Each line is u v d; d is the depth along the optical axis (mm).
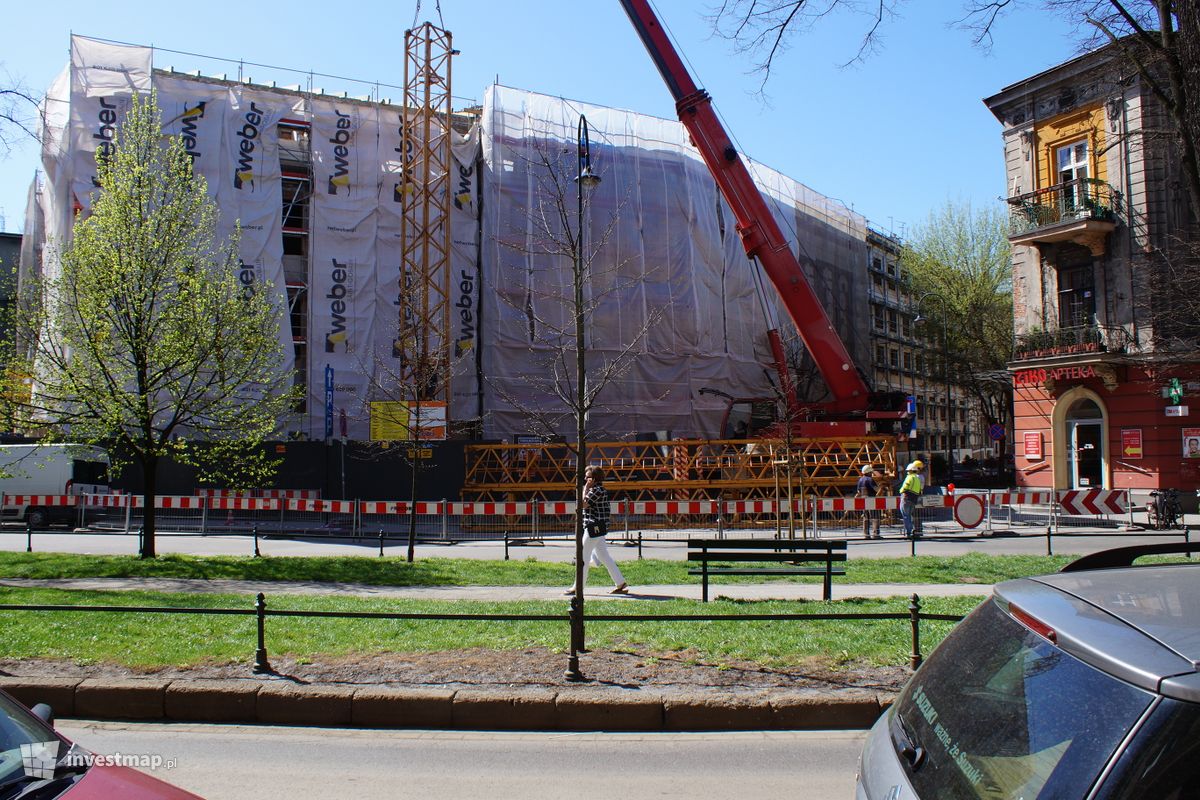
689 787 5020
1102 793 1629
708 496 23906
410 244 32406
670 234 33781
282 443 23391
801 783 5078
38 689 6398
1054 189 25078
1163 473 23188
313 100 31703
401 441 22188
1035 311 26609
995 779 1889
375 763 5430
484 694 6312
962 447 75062
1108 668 1831
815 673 6902
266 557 15023
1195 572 2451
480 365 30969
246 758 5500
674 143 34906
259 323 15633
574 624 6820
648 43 25406
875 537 19688
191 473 23281
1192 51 9398
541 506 20516
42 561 13938
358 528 20781
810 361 39062
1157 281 20984
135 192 14812
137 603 9719
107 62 29062
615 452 29891
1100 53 11438
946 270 39844
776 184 42031
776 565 14086
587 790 4973
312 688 6430
